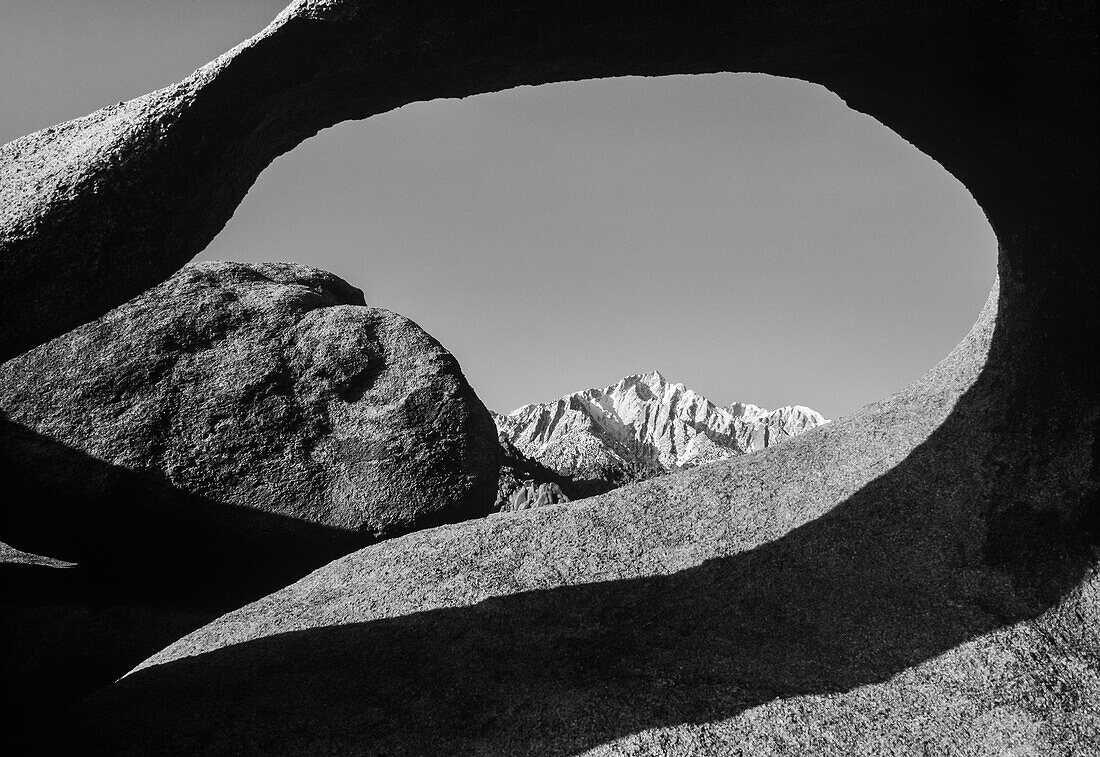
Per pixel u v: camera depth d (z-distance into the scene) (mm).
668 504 7793
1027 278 6523
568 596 6742
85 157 4613
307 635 6770
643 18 4887
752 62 5508
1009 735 4926
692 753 4965
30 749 5504
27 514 9219
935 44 5102
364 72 5074
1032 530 6008
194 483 9312
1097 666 5277
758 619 6141
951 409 7348
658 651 5934
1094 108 5043
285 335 10516
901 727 5070
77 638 8188
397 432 9859
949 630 5676
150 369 9805
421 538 8227
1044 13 4590
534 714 5383
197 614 9180
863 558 6430
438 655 6172
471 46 5008
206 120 4824
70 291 4703
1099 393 6000
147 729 5570
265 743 5316
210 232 5367
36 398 9516
